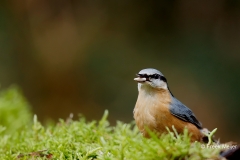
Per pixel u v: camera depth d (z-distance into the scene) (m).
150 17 15.48
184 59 14.88
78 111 14.70
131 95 14.55
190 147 4.35
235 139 13.68
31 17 15.30
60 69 15.05
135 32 15.39
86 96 14.81
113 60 15.09
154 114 5.95
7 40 15.20
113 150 4.67
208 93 14.27
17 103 9.55
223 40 14.85
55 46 15.16
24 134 6.60
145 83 6.04
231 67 14.48
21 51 15.21
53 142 5.52
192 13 15.19
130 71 14.95
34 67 15.12
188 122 6.01
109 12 15.48
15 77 14.99
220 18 15.00
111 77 14.94
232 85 14.27
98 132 6.01
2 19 15.27
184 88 14.40
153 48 15.22
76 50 15.15
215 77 14.45
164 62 14.98
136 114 6.14
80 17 15.38
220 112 14.02
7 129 8.71
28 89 15.00
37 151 5.34
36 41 15.24
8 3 15.37
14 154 5.42
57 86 14.95
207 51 14.81
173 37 15.23
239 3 14.91
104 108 14.59
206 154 4.18
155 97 6.05
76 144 5.43
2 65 14.99
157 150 4.24
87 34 15.30
